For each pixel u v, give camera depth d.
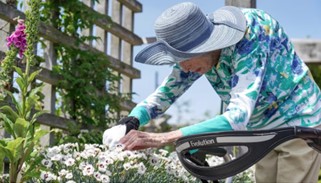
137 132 1.91
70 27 4.94
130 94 5.56
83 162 2.90
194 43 1.92
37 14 3.17
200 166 1.74
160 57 1.99
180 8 1.95
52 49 4.75
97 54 5.12
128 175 2.94
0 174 3.09
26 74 3.11
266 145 1.70
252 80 1.89
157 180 3.09
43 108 4.69
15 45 3.46
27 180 3.04
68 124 4.63
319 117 2.03
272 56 1.99
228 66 2.00
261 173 2.12
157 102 2.36
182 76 2.32
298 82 2.02
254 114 2.03
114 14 5.90
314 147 1.76
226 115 1.84
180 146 1.76
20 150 2.94
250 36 1.94
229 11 2.00
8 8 4.06
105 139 2.29
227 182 2.22
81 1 5.06
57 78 4.70
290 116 2.01
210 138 1.70
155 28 1.98
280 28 2.05
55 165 3.07
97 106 5.01
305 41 3.68
